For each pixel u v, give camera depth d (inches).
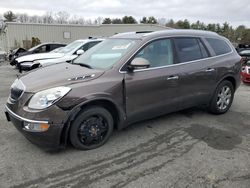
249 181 115.6
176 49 171.9
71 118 129.3
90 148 142.3
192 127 178.5
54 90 127.0
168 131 170.7
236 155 139.1
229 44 215.0
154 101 159.8
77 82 133.3
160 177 117.8
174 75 165.8
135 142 153.3
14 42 1163.3
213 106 201.0
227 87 207.8
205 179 116.6
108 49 167.9
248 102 251.0
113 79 141.9
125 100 147.1
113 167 125.7
